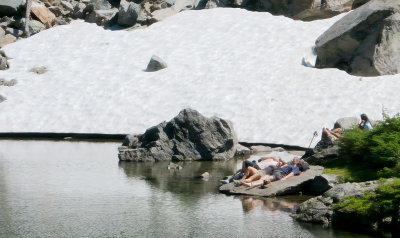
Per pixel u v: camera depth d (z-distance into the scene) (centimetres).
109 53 6316
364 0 6512
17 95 5706
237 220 2856
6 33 6956
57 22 7150
